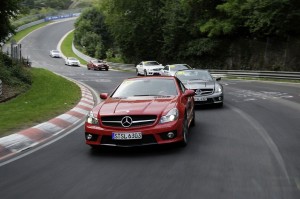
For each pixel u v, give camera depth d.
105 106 7.60
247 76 31.30
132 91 8.38
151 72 35.44
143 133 6.94
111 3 53.09
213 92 13.48
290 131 8.88
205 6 41.06
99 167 6.29
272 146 7.39
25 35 96.06
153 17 50.50
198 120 11.00
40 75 27.92
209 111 12.84
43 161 6.86
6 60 26.19
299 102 14.67
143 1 50.88
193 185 5.18
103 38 82.31
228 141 7.95
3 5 24.48
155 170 5.97
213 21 38.75
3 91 18.92
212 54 39.56
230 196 4.73
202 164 6.23
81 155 7.20
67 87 21.67
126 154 7.12
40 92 19.00
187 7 41.84
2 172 6.22
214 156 6.73
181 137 7.30
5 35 27.11
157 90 8.33
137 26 50.91
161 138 7.01
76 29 87.31
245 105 14.22
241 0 35.69
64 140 8.73
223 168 5.97
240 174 5.63
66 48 84.06
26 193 5.12
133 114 7.01
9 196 5.03
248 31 36.44
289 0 30.31
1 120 10.91
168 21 46.03
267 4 31.30
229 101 15.70
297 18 30.47
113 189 5.14
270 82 26.61
